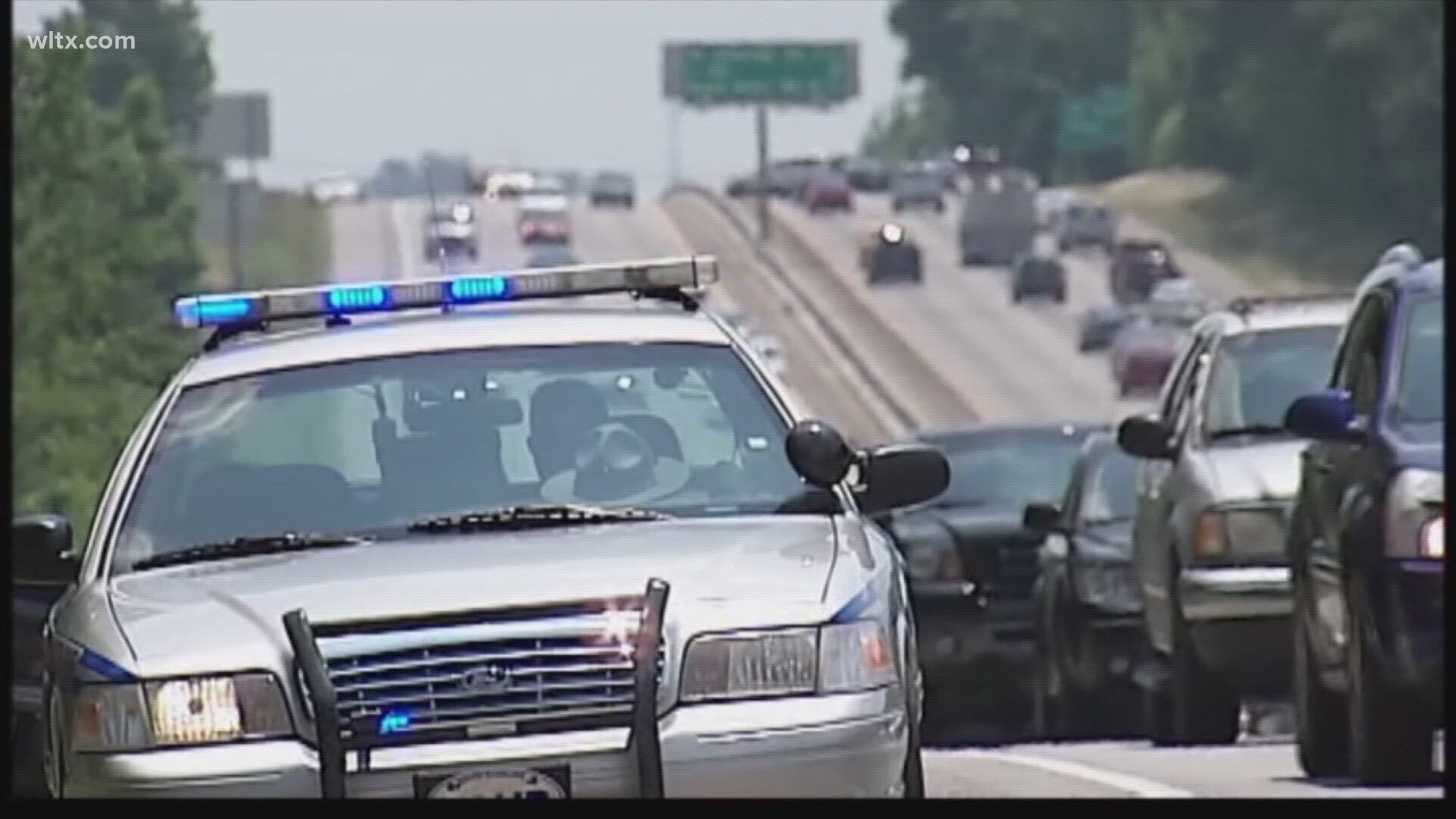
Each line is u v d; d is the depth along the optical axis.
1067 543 55.88
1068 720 55.88
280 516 25.89
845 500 26.11
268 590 23.94
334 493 26.05
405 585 23.67
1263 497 46.47
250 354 27.23
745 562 24.11
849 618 23.75
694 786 23.20
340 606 23.44
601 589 23.48
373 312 28.25
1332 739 38.28
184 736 23.34
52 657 24.80
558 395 26.58
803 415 26.78
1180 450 49.12
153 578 25.14
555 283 28.27
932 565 60.78
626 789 23.17
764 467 26.27
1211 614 46.59
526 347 26.89
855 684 23.62
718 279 28.89
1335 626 36.81
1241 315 50.94
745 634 23.48
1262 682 47.66
